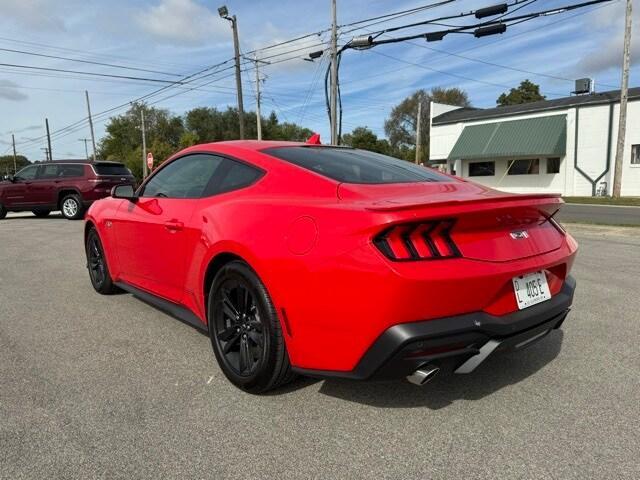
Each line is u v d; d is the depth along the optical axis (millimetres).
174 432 2492
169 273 3660
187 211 3436
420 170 3551
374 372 2312
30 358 3447
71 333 3969
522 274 2527
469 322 2318
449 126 33438
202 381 3076
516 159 30422
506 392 2916
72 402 2799
